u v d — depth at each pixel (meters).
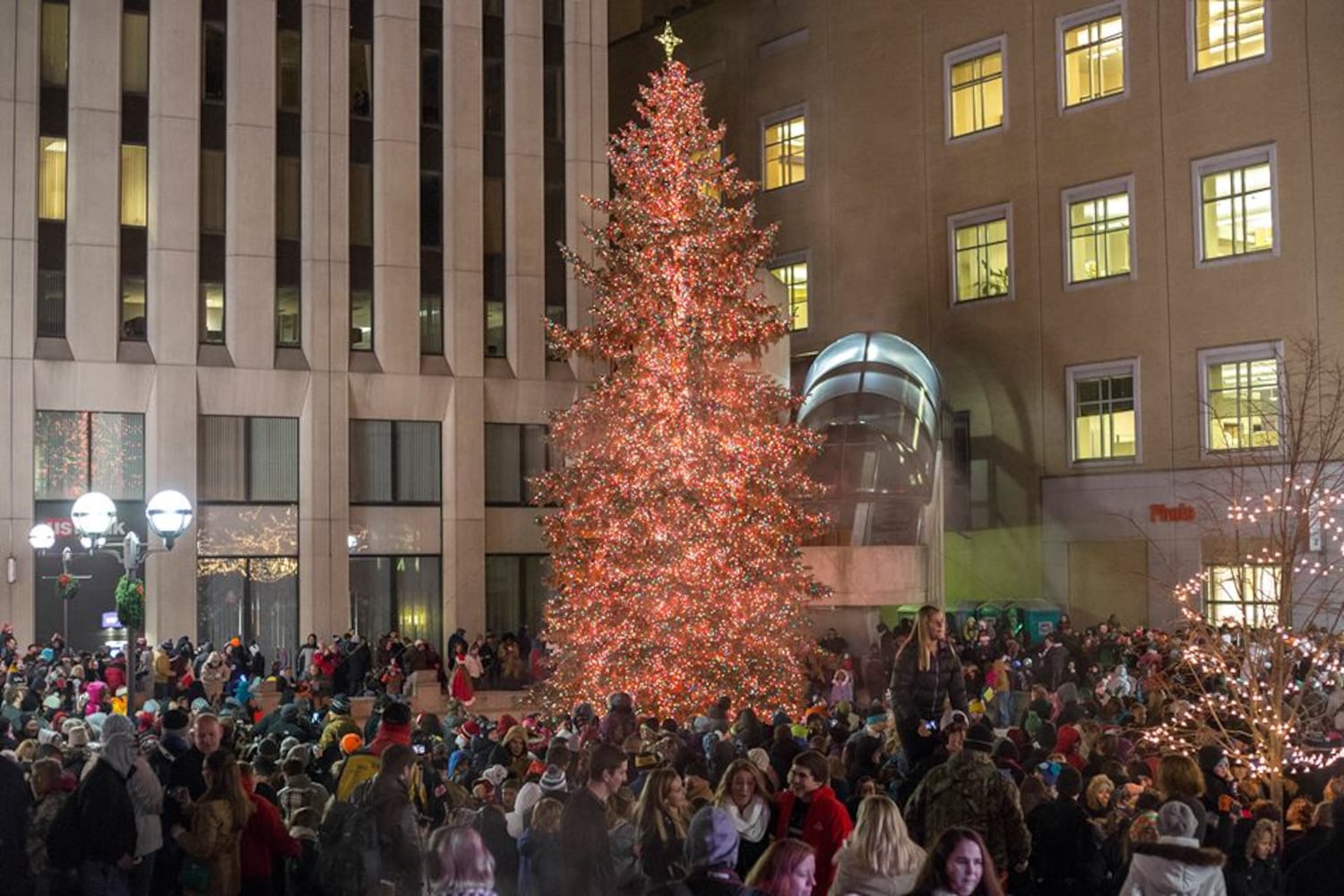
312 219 48.28
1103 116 52.00
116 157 45.72
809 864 7.88
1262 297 47.66
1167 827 10.16
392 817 11.05
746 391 34.25
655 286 33.97
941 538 48.47
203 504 46.59
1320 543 42.16
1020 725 26.27
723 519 32.84
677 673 32.00
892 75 58.75
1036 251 53.78
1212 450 46.31
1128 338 50.94
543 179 52.03
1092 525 51.50
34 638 43.94
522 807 13.07
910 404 47.50
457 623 49.59
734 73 64.81
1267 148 47.75
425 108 50.62
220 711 25.09
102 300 45.31
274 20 48.09
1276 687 20.23
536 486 34.47
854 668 40.72
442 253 50.50
